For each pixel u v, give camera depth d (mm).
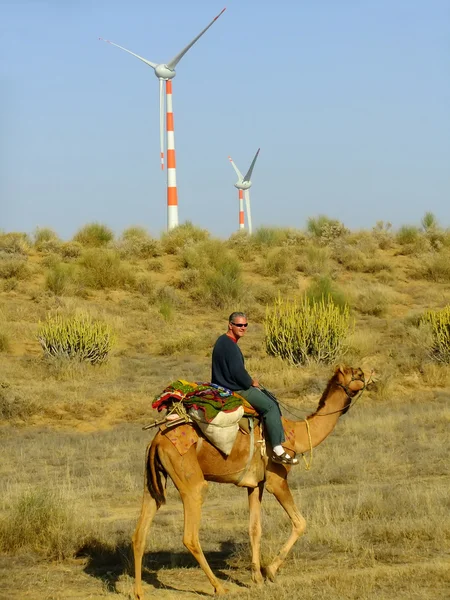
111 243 47875
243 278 43562
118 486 15086
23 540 10898
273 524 11727
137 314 37438
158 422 9211
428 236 50906
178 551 10945
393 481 14805
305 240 50469
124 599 9031
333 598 8562
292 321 29500
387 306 39125
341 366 10156
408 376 27016
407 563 9930
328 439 19078
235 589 9281
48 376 27297
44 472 16203
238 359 9562
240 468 9344
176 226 52000
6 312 35188
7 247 44188
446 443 18188
